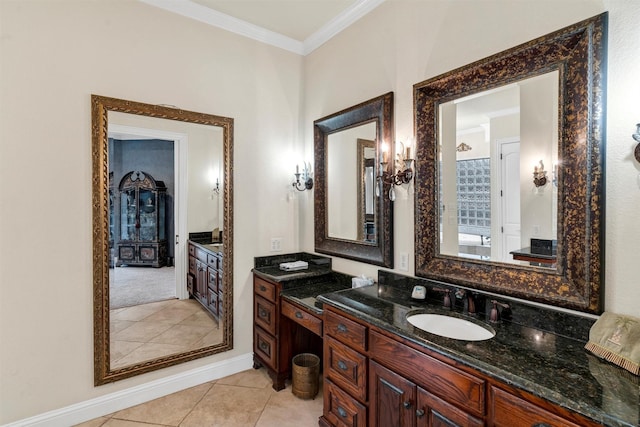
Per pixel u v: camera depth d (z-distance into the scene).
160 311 2.44
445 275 1.87
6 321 1.90
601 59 1.29
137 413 2.19
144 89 2.33
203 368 2.59
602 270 1.30
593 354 1.22
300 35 2.88
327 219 2.82
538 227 1.51
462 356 1.22
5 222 1.89
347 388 1.79
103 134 2.16
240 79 2.75
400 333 1.46
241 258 2.78
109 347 2.21
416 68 2.06
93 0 2.13
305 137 3.05
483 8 1.71
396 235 2.19
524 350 1.26
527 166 1.55
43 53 1.97
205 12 2.53
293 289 2.55
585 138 1.34
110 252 2.22
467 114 1.80
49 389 2.02
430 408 1.34
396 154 2.19
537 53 1.50
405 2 2.13
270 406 2.28
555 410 0.99
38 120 1.96
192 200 2.58
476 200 1.75
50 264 2.01
